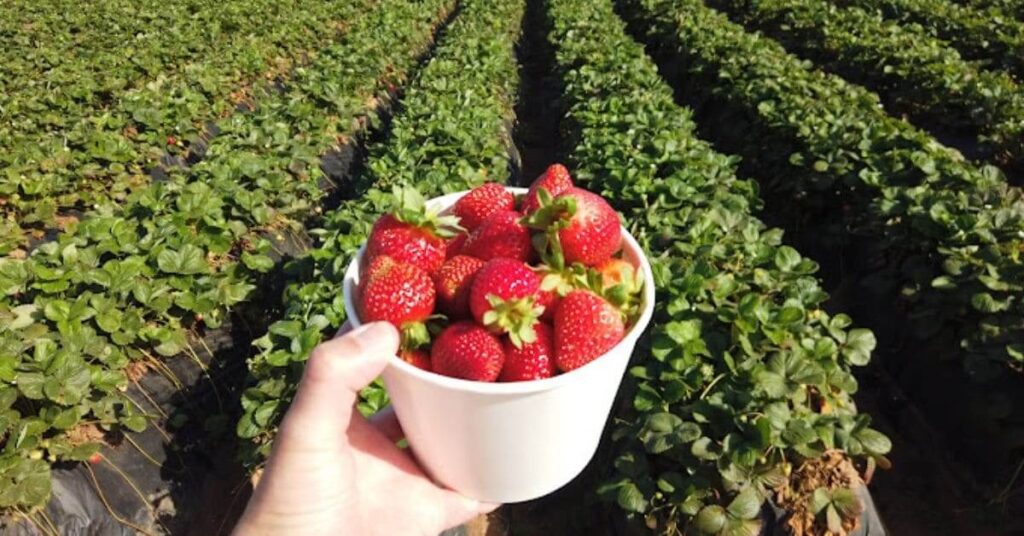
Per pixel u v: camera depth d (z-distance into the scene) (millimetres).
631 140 882
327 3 2195
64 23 1937
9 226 829
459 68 1306
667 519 447
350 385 239
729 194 736
